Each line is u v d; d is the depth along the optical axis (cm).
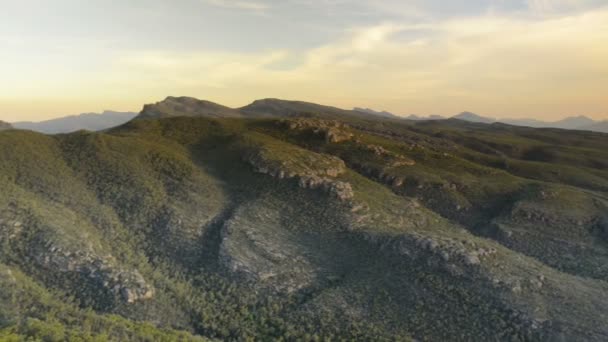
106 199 16838
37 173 16888
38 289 10994
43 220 13525
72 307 10662
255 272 13300
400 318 11419
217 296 12694
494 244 15100
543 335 10656
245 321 11756
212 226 16062
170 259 14288
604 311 11400
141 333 9719
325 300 12156
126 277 12156
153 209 16488
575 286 12612
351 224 16125
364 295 12294
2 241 12600
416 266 13075
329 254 14600
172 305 12088
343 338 10875
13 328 8344
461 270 12588
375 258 13962
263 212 16862
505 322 11031
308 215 16862
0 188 14888
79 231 13825
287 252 14400
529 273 12762
